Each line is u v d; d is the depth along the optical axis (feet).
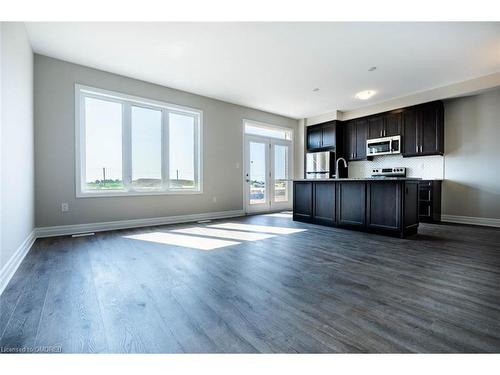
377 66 12.66
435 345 4.02
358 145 20.11
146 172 14.60
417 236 11.84
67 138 11.98
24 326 4.55
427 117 16.31
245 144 19.47
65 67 11.92
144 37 10.01
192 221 16.14
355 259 8.47
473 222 15.25
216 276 6.98
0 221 6.13
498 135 14.43
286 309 5.19
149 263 8.03
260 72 13.30
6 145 6.70
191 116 16.60
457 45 10.68
